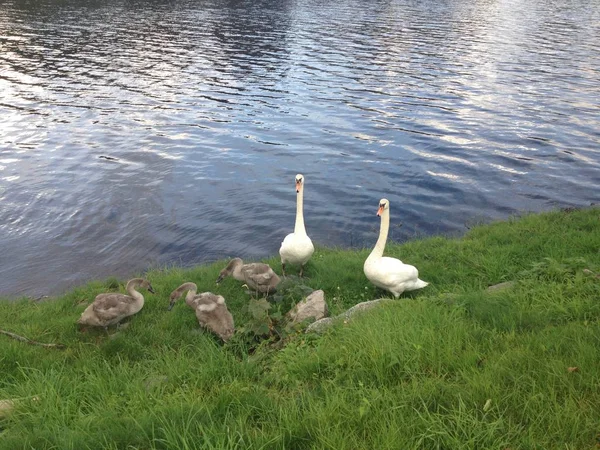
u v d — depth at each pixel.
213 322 8.20
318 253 13.03
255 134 25.34
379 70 37.34
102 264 14.09
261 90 32.50
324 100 30.83
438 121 27.36
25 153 21.98
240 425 5.00
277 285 9.72
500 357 5.89
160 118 27.12
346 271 11.12
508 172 20.92
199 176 20.39
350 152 23.14
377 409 5.17
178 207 17.67
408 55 41.84
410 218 17.03
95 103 28.95
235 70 36.62
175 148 23.30
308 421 5.07
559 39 48.62
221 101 30.27
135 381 6.28
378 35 49.22
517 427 4.87
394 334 6.60
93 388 6.24
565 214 14.30
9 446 5.03
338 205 18.00
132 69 35.62
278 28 51.16
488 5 72.81
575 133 25.50
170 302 9.42
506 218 16.83
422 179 20.19
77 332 8.59
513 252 11.54
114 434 5.06
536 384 5.38
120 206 17.61
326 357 6.40
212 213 17.30
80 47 40.44
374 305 8.45
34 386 6.31
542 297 7.98
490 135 25.25
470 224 16.52
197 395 5.87
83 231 15.89
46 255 14.47
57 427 5.25
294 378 6.14
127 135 24.59
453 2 74.81
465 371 5.71
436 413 5.08
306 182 19.98
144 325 8.81
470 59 40.72
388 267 9.66
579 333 6.33
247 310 8.97
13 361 7.41
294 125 26.69
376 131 25.86
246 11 60.25
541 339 6.27
